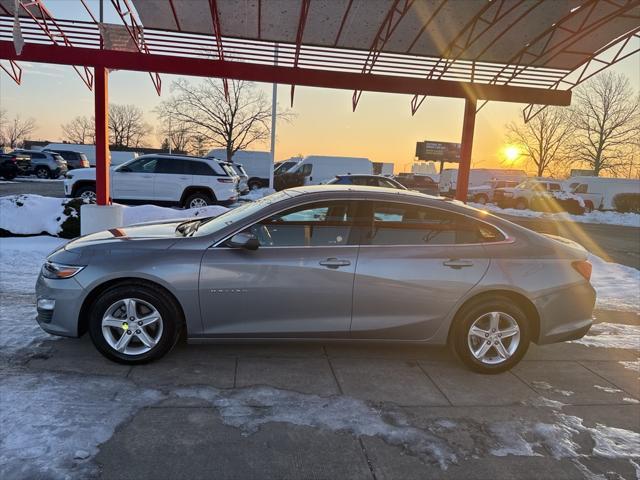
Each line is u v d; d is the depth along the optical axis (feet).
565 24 26.58
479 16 24.80
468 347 13.48
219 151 122.11
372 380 13.03
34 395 11.12
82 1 24.41
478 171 119.75
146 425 10.24
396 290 13.11
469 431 10.81
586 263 14.30
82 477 8.55
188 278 12.55
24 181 96.02
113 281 12.68
